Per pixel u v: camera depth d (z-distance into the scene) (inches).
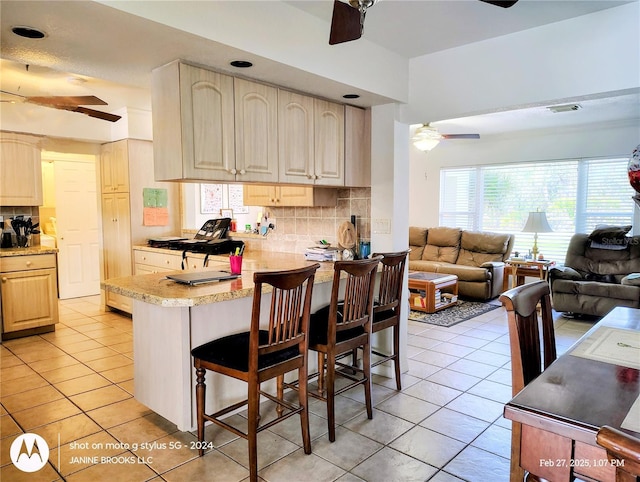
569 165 240.2
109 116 148.0
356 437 96.4
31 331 172.6
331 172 126.0
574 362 57.7
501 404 113.1
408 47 118.0
